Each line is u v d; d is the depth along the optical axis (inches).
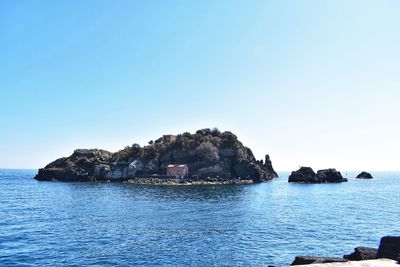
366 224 2223.2
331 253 1477.6
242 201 3796.8
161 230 2003.0
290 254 1461.6
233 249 1546.5
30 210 2945.4
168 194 4712.1
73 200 3860.7
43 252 1473.9
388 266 391.2
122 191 5246.1
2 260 1343.5
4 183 7529.5
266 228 2074.3
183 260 1373.0
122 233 1905.8
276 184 7509.8
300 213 2797.7
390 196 4598.9
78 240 1717.5
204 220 2389.3
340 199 4138.8
